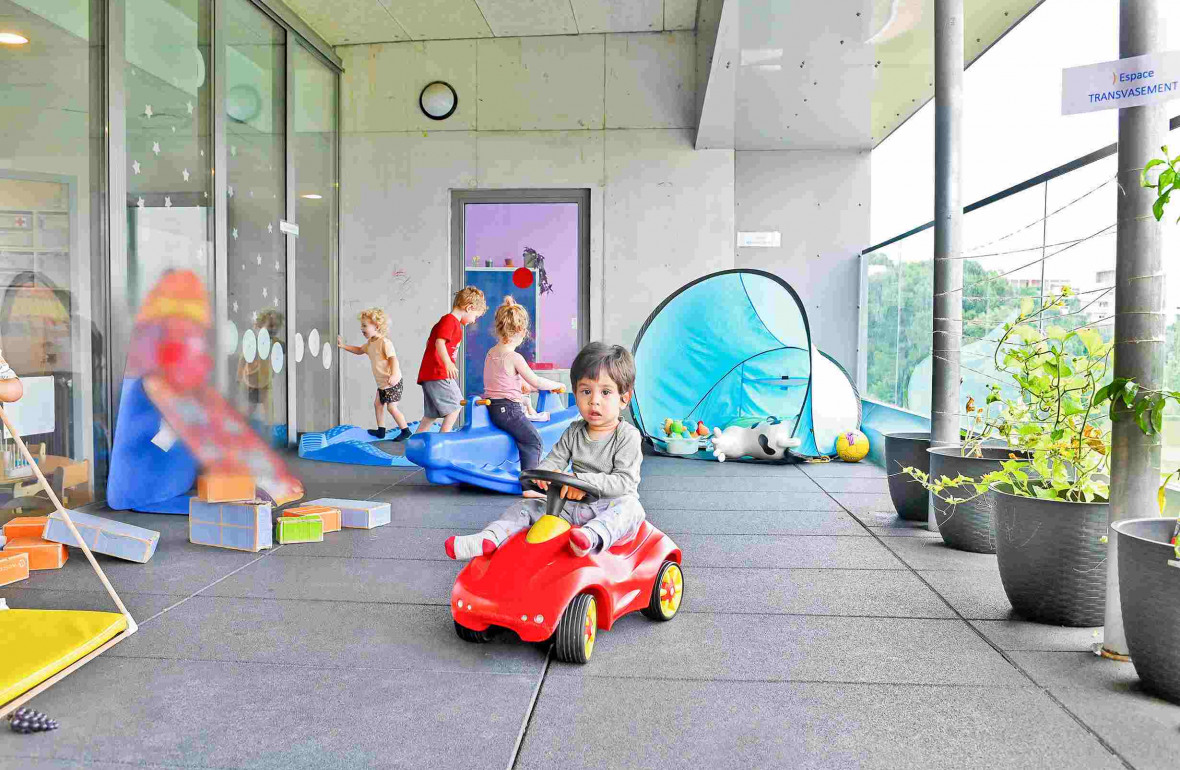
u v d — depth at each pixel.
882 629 2.84
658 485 5.89
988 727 2.09
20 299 4.20
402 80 8.61
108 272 4.82
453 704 2.22
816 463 6.96
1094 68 2.41
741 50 5.68
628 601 2.73
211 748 1.97
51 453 4.40
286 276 7.38
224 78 6.27
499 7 7.76
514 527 2.85
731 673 2.45
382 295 8.69
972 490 3.86
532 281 8.71
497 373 5.68
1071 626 2.86
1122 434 2.52
